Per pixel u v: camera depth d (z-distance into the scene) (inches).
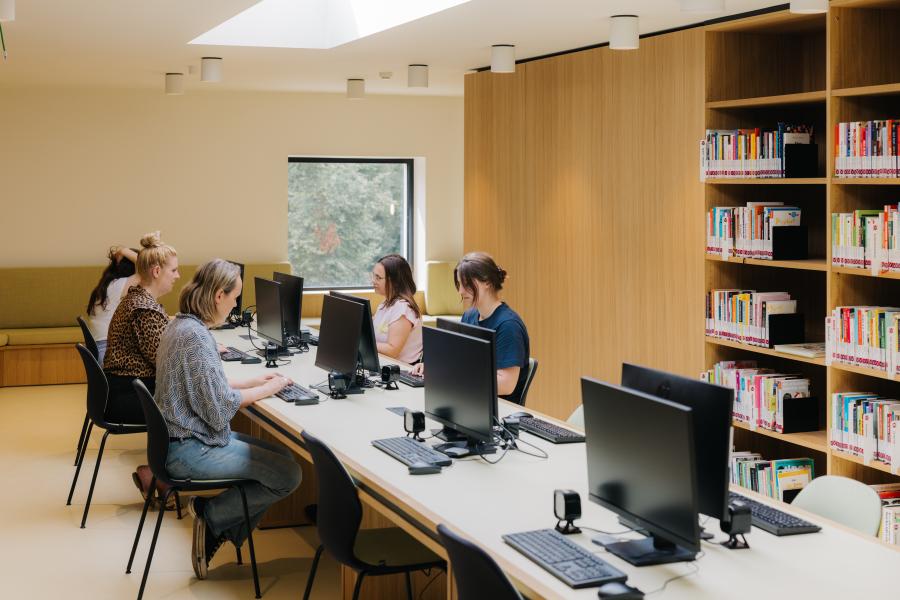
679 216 232.2
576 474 135.9
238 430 225.0
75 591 173.8
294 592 175.0
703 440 106.0
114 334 212.8
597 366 261.1
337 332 193.8
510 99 286.4
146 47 267.6
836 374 189.8
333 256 422.3
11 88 370.9
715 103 221.3
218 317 173.6
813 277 227.1
